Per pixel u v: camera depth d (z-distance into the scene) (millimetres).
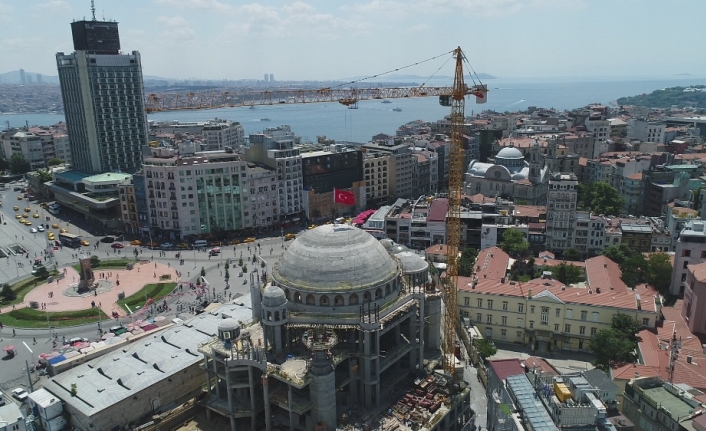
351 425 103438
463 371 134500
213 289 197250
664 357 122750
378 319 106062
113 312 178625
